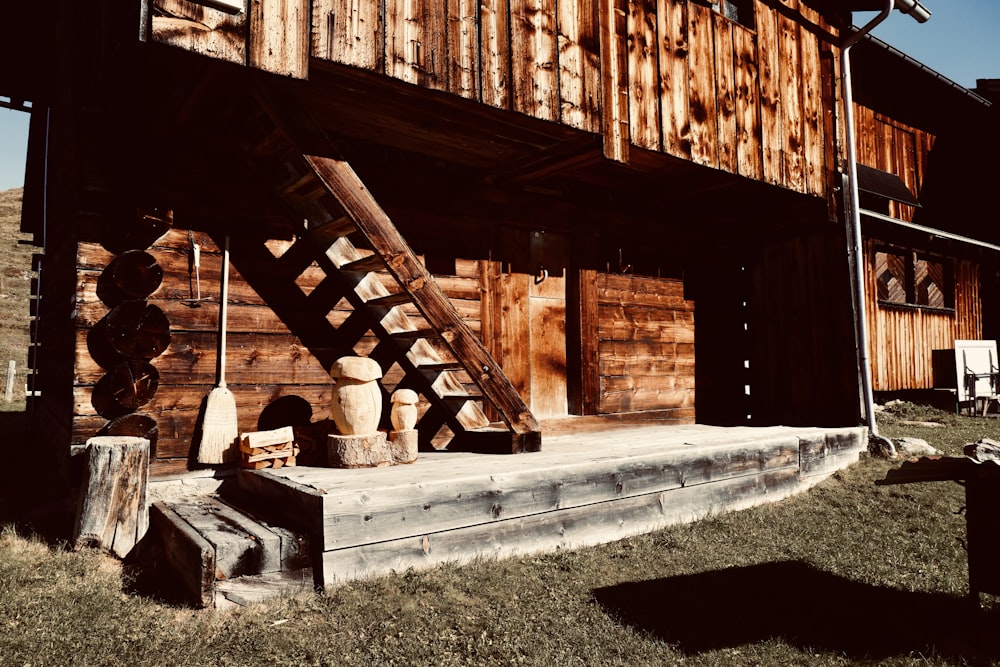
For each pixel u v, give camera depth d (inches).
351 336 235.0
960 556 173.2
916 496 236.7
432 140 236.4
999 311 601.3
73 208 212.2
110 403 185.2
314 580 143.9
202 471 198.1
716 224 364.8
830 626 129.0
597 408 302.7
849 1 342.6
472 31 198.7
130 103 191.6
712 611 136.9
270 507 167.9
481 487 168.7
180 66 166.4
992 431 372.8
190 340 201.2
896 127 572.1
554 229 296.5
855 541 188.4
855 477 270.4
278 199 207.6
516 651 117.5
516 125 219.8
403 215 250.2
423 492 157.8
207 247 206.2
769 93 299.3
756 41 295.6
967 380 494.6
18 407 530.6
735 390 367.6
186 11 148.9
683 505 217.0
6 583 136.9
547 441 254.1
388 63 180.1
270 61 159.8
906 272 510.0
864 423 321.1
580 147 238.7
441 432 250.5
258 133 200.1
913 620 131.4
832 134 331.6
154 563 156.6
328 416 227.9
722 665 113.6
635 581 154.9
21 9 280.7
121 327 182.9
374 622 126.8
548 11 218.5
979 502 132.4
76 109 221.3
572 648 119.4
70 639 116.2
